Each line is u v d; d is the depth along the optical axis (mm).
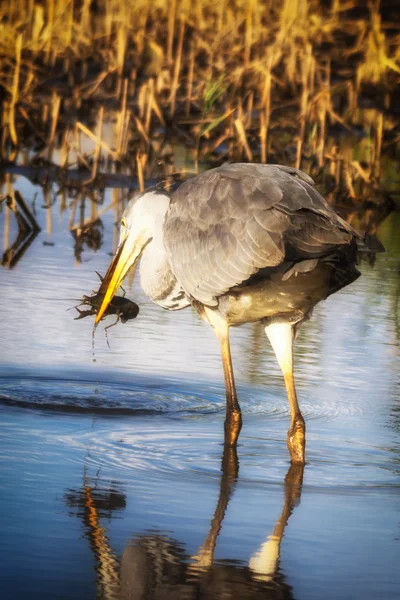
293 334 9500
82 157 23125
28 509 7699
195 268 9516
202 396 10875
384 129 27781
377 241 9031
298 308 9258
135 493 8180
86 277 15453
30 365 11492
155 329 13297
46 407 10227
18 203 18375
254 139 24891
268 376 11586
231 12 30656
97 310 11297
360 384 11367
